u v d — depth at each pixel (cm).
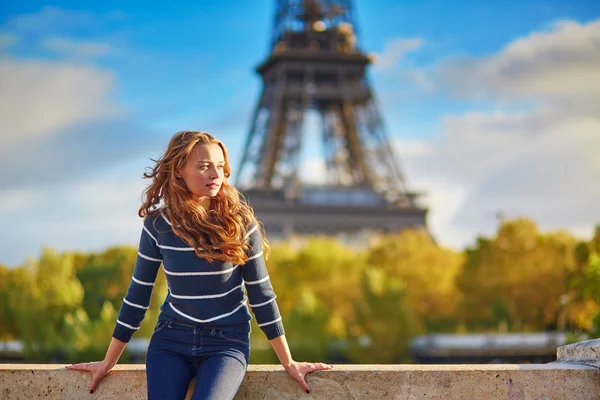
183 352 685
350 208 11838
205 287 685
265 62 12581
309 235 11669
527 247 8944
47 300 7550
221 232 682
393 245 9919
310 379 733
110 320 6781
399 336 7400
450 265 9856
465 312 9594
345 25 13112
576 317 6450
